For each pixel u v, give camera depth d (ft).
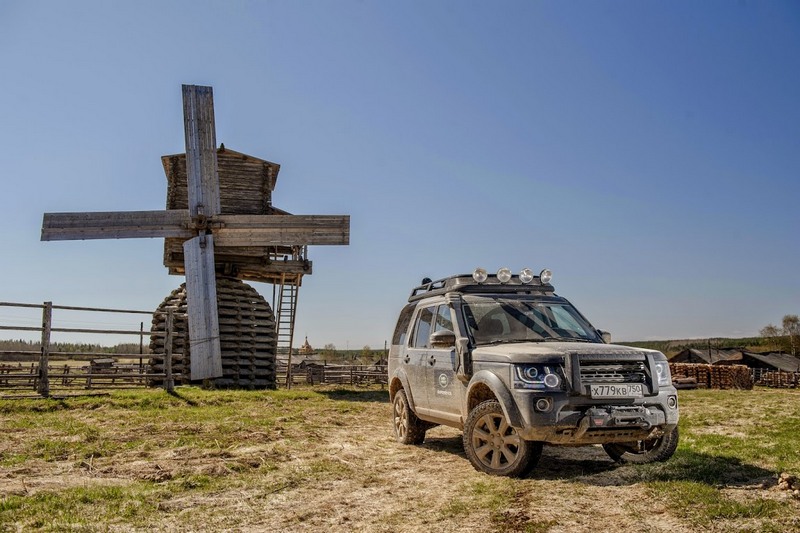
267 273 75.51
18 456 25.25
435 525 16.15
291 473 22.89
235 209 74.28
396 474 22.95
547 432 20.66
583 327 26.89
